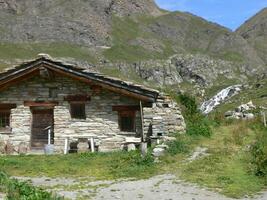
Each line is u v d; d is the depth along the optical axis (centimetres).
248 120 3862
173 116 2538
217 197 1390
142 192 1468
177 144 2228
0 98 2655
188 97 3619
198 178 1650
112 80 2500
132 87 2497
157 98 2545
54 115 2602
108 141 2545
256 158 1916
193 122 3073
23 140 2614
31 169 1945
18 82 2630
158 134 2442
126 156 2086
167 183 1596
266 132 2903
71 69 2527
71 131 2580
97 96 2578
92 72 2508
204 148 2255
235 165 1864
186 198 1375
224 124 3769
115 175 1769
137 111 2538
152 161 1952
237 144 2391
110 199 1371
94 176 1772
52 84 2619
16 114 2636
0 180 1386
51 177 1778
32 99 2628
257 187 1516
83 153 2336
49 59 2525
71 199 1362
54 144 2575
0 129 2641
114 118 2558
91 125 2569
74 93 2595
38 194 1234
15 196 1216
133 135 2530
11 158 2236
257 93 9544
